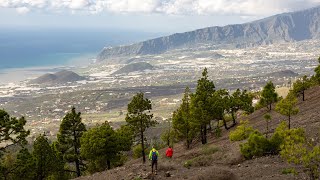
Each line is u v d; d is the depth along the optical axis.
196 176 24.33
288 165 26.52
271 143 31.66
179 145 69.88
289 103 40.06
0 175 34.72
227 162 31.98
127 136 50.72
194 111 56.56
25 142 33.34
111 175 29.94
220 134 60.34
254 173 25.59
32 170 38.69
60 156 48.12
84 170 53.00
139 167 31.19
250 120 66.06
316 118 42.84
